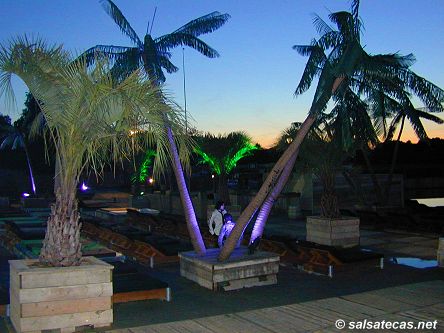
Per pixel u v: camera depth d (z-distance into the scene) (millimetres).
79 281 5832
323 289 8359
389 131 22047
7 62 5820
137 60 10750
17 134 35031
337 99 12828
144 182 36750
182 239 15078
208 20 11445
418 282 8812
